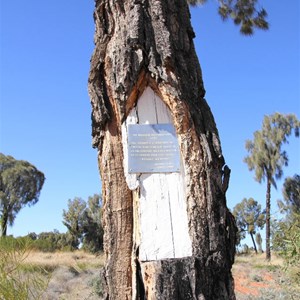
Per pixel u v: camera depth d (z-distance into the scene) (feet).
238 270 68.03
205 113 13.37
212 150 12.74
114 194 12.78
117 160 13.05
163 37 13.34
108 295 12.23
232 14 29.01
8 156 163.12
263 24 28.99
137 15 13.42
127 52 13.10
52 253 66.18
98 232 141.38
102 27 14.07
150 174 12.62
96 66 13.60
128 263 12.30
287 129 108.68
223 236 11.98
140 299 11.72
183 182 12.55
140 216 12.20
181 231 12.04
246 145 112.27
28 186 156.56
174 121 13.02
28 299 11.87
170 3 14.10
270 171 107.04
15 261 12.46
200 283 11.20
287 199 101.09
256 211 146.41
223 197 12.43
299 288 19.58
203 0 27.04
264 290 32.78
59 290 40.83
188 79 13.55
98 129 13.47
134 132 12.92
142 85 13.26
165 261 11.34
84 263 62.18
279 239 19.31
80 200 144.36
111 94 13.38
